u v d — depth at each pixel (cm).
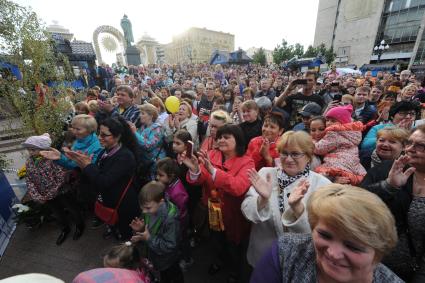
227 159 209
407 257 123
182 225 225
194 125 367
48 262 268
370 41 3928
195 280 233
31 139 258
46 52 360
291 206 130
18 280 59
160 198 188
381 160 196
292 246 92
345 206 69
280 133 246
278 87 877
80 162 218
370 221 66
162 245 188
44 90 366
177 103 370
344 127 206
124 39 2097
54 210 288
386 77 995
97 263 264
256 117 317
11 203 342
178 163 252
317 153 221
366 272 72
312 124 252
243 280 214
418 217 120
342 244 71
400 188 126
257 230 170
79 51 1105
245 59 3469
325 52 4112
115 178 221
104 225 321
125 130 247
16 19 324
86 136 272
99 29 1945
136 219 194
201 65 2545
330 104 339
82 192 296
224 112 263
